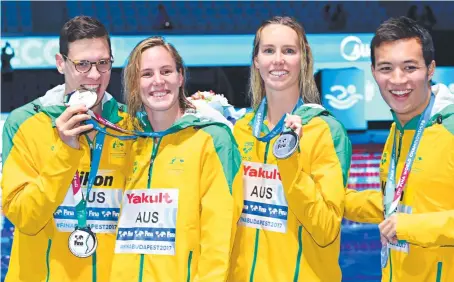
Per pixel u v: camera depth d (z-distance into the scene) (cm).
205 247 248
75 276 268
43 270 269
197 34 646
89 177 267
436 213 243
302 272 263
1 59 625
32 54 629
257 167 271
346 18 665
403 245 260
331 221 251
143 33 641
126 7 652
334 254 267
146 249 255
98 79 262
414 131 260
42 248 270
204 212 251
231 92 642
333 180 255
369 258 582
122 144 274
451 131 246
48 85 632
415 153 254
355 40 651
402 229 244
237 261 272
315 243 264
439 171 247
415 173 253
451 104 253
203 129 258
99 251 268
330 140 260
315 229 250
